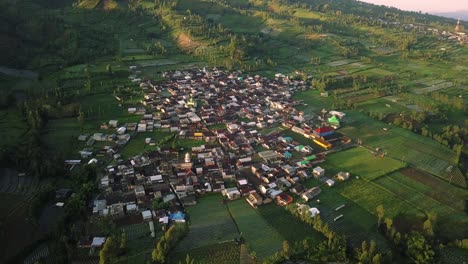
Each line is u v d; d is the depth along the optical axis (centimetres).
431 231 12456
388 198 15025
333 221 13525
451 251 12238
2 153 15562
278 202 14525
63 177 15375
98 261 11212
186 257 11144
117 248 11456
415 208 14462
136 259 11362
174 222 13062
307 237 12325
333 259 11544
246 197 14762
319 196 14988
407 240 12244
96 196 14300
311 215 13550
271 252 11931
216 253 11806
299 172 16462
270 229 13000
